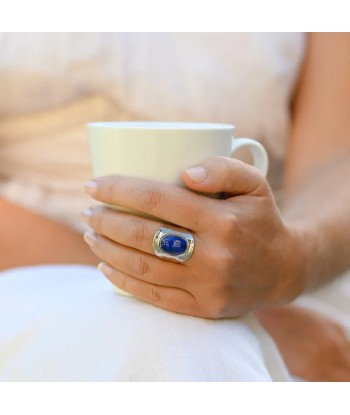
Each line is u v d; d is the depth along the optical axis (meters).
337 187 0.63
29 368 0.48
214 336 0.49
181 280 0.49
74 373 0.48
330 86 0.74
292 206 0.62
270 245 0.50
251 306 0.51
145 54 0.73
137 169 0.48
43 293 0.55
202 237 0.48
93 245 0.51
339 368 0.67
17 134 0.75
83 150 0.74
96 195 0.48
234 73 0.73
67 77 0.72
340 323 0.73
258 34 0.73
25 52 0.72
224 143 0.49
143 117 0.74
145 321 0.49
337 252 0.58
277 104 0.75
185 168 0.48
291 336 0.71
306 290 0.56
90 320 0.49
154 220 0.49
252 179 0.49
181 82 0.73
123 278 0.50
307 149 0.73
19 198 0.75
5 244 0.71
